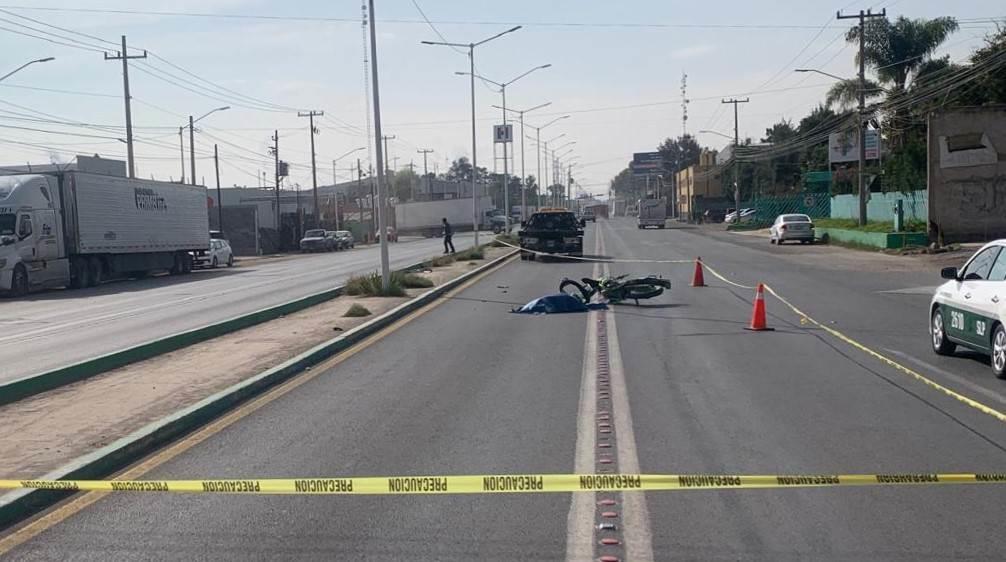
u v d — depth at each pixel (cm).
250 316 1881
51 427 954
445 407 1080
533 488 739
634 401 1100
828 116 9644
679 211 14812
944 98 5234
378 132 2512
